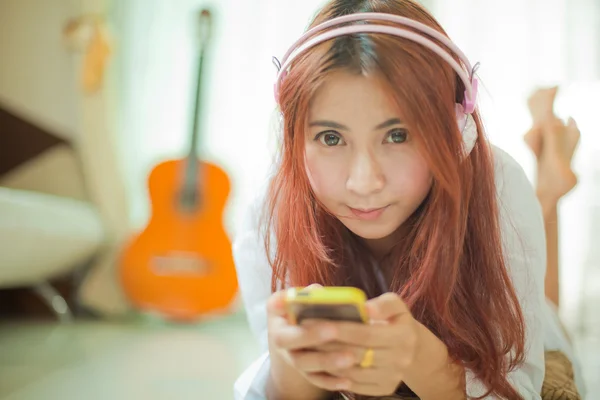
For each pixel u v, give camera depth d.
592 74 2.68
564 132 1.44
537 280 0.88
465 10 2.72
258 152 2.79
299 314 0.59
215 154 2.81
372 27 0.69
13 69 2.90
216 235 2.63
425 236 0.77
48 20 2.89
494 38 2.72
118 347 2.10
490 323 0.80
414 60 0.68
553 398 0.96
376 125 0.69
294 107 0.73
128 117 2.85
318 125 0.71
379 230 0.75
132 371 1.73
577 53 2.69
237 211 2.79
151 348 2.09
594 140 2.66
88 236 2.58
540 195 1.44
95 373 1.69
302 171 0.76
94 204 2.78
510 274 0.85
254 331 1.00
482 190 0.80
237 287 2.62
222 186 2.66
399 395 0.85
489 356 0.78
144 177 2.84
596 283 2.65
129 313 2.76
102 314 2.73
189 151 2.66
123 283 2.64
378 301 0.59
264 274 0.96
